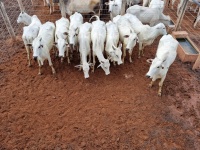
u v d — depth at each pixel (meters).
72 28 3.09
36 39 2.82
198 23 4.39
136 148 2.34
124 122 2.56
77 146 2.35
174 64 3.40
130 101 2.79
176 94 2.92
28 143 2.37
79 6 3.98
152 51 3.65
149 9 3.75
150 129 2.51
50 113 2.64
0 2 3.24
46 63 3.33
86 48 3.00
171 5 4.91
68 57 3.24
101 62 2.94
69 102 2.77
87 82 3.03
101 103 2.76
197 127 2.56
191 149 2.36
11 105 2.72
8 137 2.41
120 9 4.06
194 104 2.81
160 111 2.70
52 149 2.32
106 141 2.39
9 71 3.17
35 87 2.95
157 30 3.26
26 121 2.56
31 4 4.74
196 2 3.44
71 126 2.51
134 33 3.04
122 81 3.06
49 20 4.25
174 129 2.53
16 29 3.99
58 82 3.02
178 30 4.03
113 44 3.05
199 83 3.10
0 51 3.51
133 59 3.46
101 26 3.19
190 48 3.64
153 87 3.00
